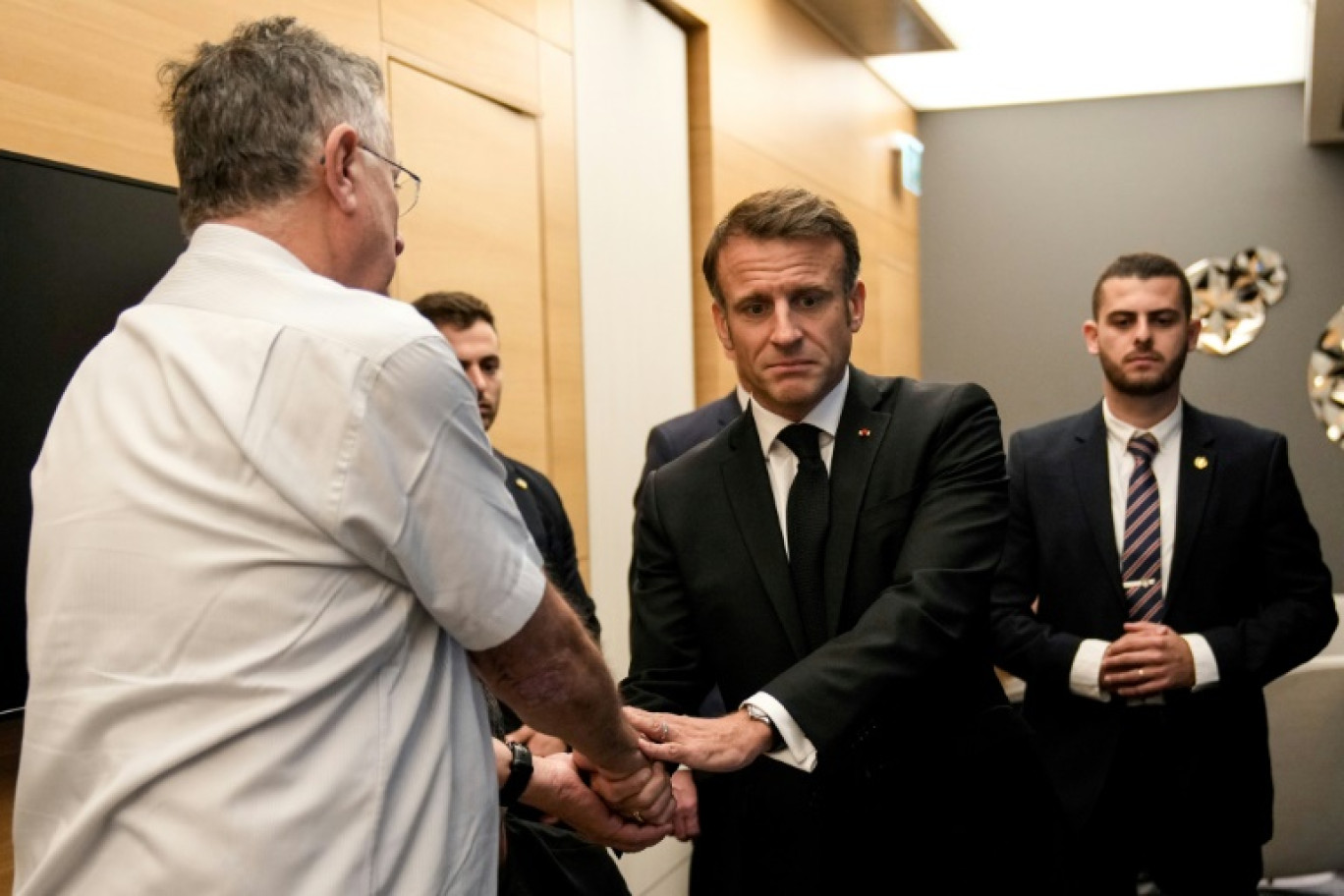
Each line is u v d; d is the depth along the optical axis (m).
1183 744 2.51
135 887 1.00
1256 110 7.60
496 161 3.53
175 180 2.28
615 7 4.32
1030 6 6.37
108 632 1.03
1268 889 3.86
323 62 1.16
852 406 1.65
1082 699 2.57
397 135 3.06
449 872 1.09
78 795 1.04
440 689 1.12
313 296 1.08
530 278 3.70
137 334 1.10
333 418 1.03
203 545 1.02
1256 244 7.60
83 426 1.10
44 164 1.75
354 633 1.05
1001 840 1.60
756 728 1.46
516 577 1.12
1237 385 7.58
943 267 8.17
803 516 1.62
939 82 7.58
